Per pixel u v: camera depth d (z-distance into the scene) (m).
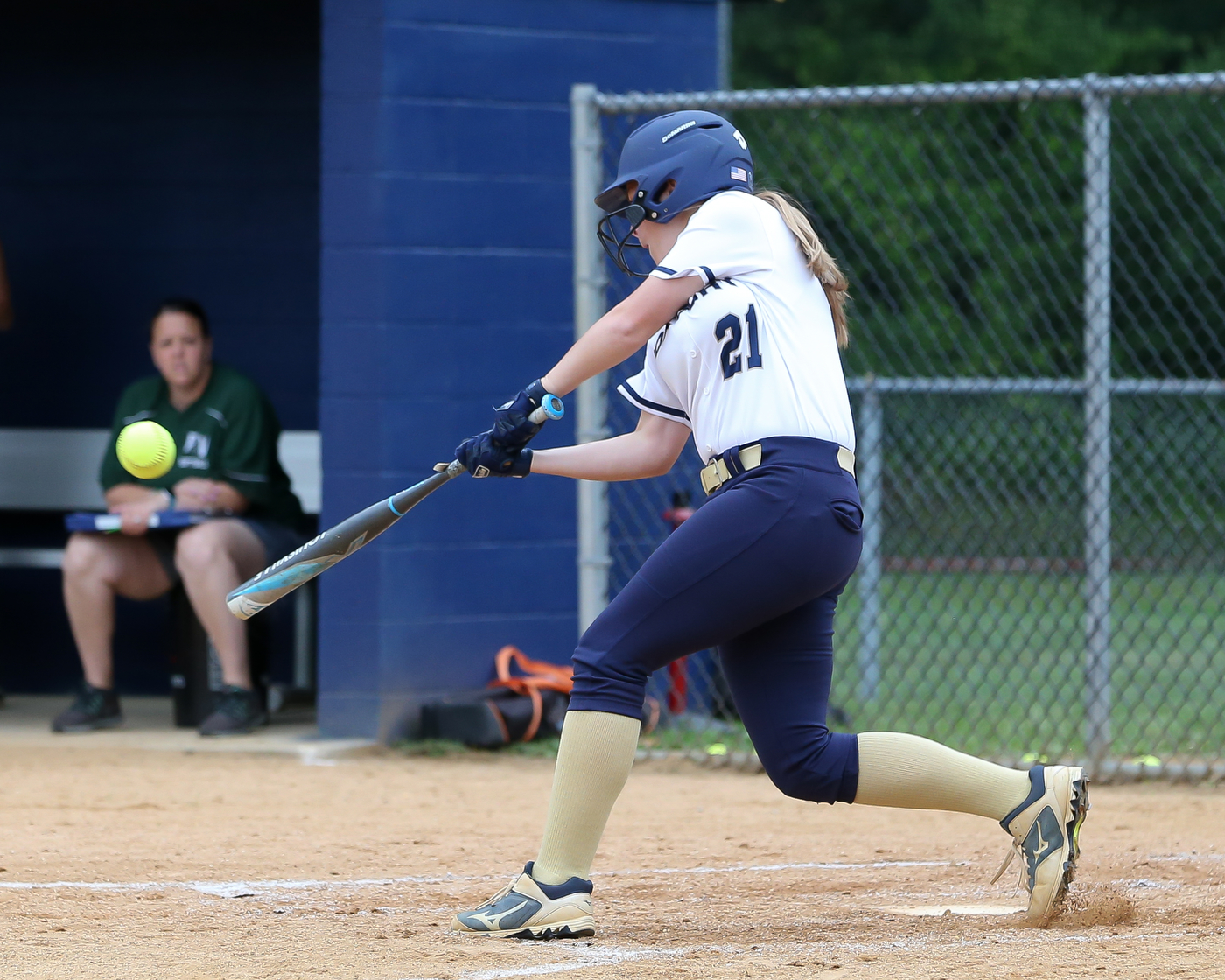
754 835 17.88
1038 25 80.94
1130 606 27.78
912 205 68.69
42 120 31.33
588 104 23.45
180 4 30.78
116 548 25.91
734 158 12.62
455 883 14.82
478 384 24.92
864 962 11.04
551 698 24.72
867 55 82.69
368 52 24.34
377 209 24.36
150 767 22.80
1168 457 41.66
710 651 26.66
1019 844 12.37
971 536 43.12
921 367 65.94
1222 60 79.81
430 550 24.67
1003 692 33.72
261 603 12.95
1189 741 25.67
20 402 31.53
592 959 11.27
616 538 26.42
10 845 16.62
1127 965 10.71
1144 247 71.12
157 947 11.76
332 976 10.67
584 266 23.44
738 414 11.80
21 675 31.27
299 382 30.70
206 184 30.94
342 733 24.53
